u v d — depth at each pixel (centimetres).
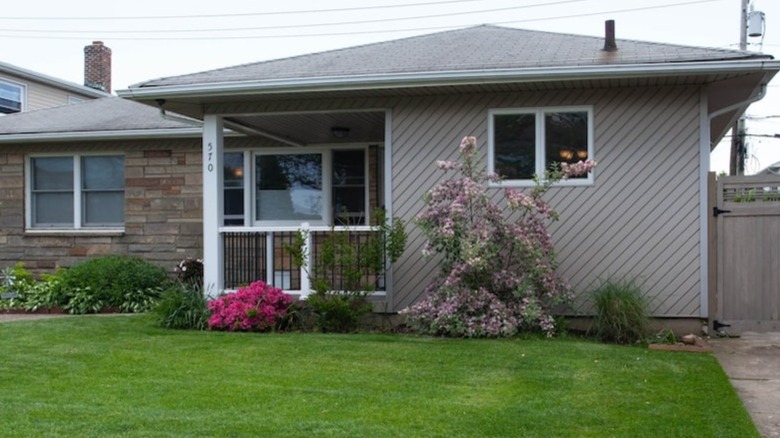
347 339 848
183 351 777
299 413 540
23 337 859
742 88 944
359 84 923
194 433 491
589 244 930
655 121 919
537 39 1096
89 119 1466
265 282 1008
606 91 931
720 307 901
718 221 903
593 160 910
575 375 660
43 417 526
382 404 567
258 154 1399
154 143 1388
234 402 571
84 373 673
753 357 770
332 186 1381
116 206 1427
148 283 1227
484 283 891
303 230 991
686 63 840
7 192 1453
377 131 1267
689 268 909
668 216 914
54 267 1427
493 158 962
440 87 928
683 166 911
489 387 620
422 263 977
